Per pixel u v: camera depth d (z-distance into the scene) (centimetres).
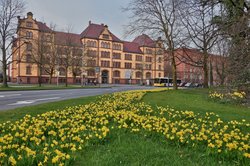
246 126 784
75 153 483
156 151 506
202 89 2795
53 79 7894
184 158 473
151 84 8925
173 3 2833
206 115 965
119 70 9856
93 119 767
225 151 479
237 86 1508
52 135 610
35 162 427
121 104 1182
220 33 1570
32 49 6025
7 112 1049
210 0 1504
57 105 1293
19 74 7238
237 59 1443
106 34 9431
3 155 439
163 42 2989
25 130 629
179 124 712
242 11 1513
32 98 2038
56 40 5794
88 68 7538
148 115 857
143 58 10450
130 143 563
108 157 467
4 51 3738
